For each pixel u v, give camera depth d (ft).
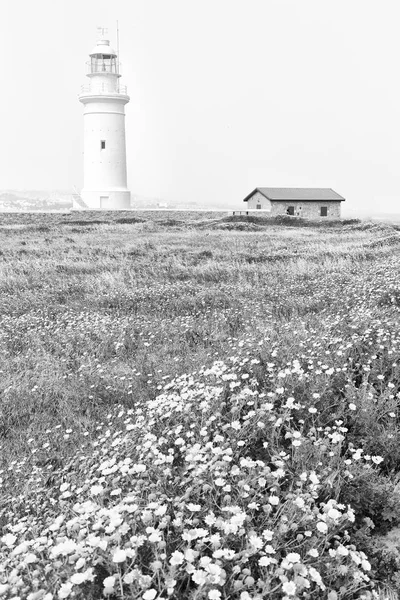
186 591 12.17
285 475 16.88
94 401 29.58
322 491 16.31
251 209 231.30
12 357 39.40
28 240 124.26
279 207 220.23
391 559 15.07
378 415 21.18
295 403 21.84
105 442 22.91
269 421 19.90
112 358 38.29
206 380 25.48
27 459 23.25
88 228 160.25
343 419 21.25
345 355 26.02
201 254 96.58
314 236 137.80
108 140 220.23
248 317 46.19
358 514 16.57
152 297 59.00
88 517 14.30
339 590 12.73
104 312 54.03
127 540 13.23
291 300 51.34
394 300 44.88
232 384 22.24
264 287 62.90
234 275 73.46
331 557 13.29
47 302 60.39
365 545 15.40
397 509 16.70
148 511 13.55
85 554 12.21
